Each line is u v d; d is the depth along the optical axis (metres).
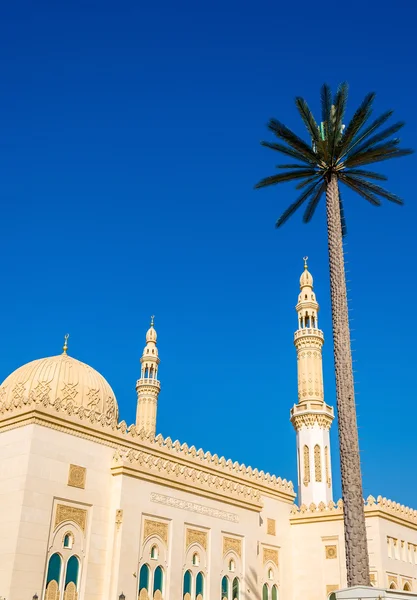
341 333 28.53
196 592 37.09
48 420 33.31
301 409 56.97
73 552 32.31
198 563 37.78
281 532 46.66
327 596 44.22
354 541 25.11
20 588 29.27
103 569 33.31
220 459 45.09
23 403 33.56
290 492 48.91
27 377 38.53
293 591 45.69
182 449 42.59
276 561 45.25
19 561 29.61
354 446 26.50
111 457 36.34
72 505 33.06
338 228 30.75
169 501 37.09
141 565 34.31
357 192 33.44
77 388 38.78
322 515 46.56
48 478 32.31
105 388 40.94
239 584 40.03
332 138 30.64
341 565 44.41
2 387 39.28
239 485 42.59
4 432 33.88
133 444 38.50
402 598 23.47
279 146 31.73
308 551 46.25
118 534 33.66
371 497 44.62
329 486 54.44
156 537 35.69
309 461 54.81
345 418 26.98
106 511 34.50
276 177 32.09
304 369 58.59
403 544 46.22
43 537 31.03
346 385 27.56
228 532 40.34
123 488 34.81
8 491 31.72
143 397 68.00
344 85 31.02
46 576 30.61
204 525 38.75
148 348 70.56
